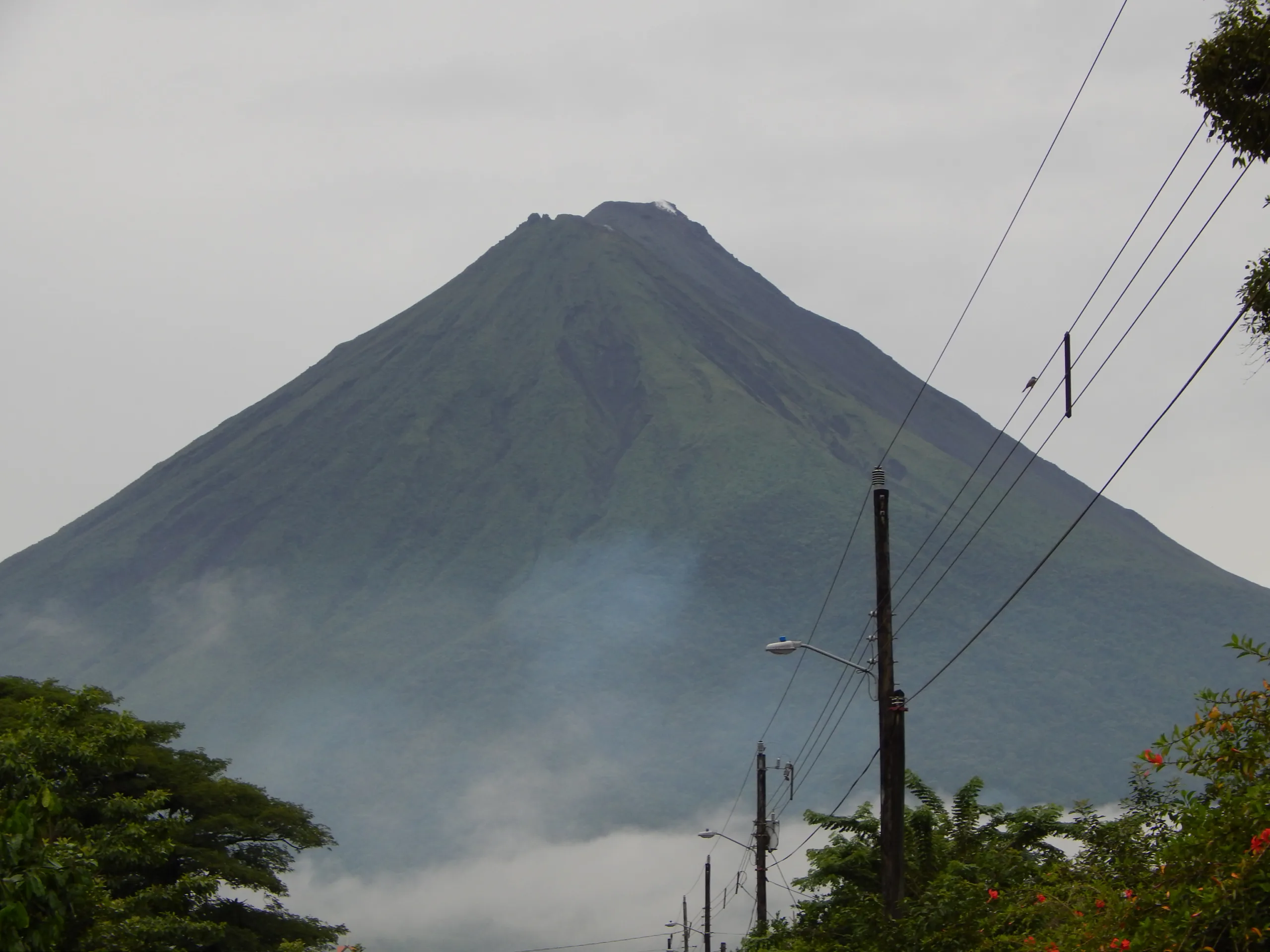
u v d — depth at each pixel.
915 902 34.38
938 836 44.84
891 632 36.75
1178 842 18.38
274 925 75.75
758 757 74.31
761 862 72.62
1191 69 26.02
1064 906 24.12
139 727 52.66
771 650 37.75
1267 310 24.66
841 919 44.94
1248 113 25.61
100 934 41.59
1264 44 25.11
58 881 17.28
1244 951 16.27
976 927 30.55
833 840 49.22
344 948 60.75
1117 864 27.39
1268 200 25.55
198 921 59.88
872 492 37.75
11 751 42.94
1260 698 19.61
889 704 36.41
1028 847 42.88
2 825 17.33
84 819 50.22
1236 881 16.48
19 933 16.44
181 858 69.19
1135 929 18.25
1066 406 26.19
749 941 64.12
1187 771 19.55
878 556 37.41
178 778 75.12
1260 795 17.50
